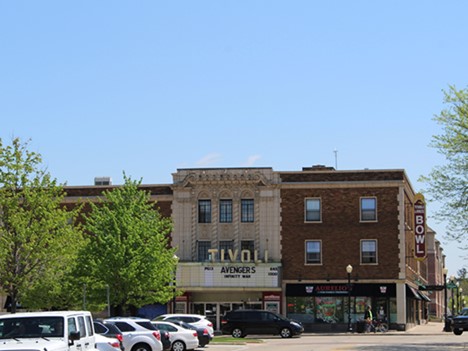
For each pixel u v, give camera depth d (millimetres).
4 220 40250
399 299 63625
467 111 39406
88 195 67062
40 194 40719
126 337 32719
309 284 64562
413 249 70750
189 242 66125
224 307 64875
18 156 40656
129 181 55875
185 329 39438
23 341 18578
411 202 72500
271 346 43969
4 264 39719
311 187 65438
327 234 64938
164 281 54594
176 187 66625
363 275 64250
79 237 44781
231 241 65875
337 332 63000
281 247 65312
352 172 65125
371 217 64688
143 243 53000
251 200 66188
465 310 58906
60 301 51656
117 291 52531
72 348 19453
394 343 45375
